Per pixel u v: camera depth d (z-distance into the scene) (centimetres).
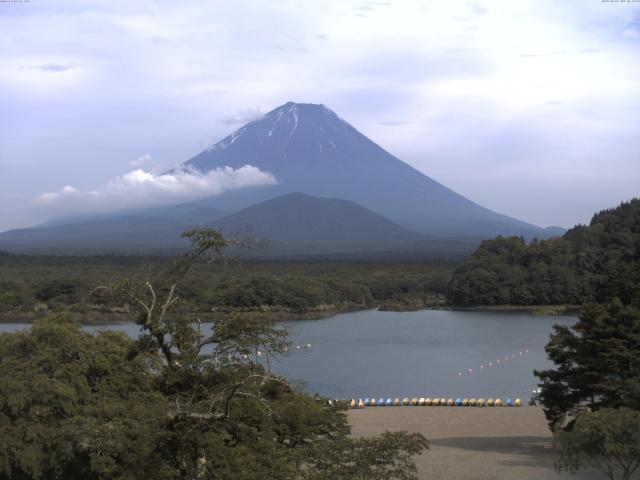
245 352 3195
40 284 18225
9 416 4097
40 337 4650
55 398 4144
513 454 5591
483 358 12725
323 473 3022
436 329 17212
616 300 5531
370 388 10144
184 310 3328
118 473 3472
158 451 3106
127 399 4472
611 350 5303
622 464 4028
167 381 3200
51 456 3947
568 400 5700
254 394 3169
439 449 5822
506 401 8981
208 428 3069
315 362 12306
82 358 4609
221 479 3025
